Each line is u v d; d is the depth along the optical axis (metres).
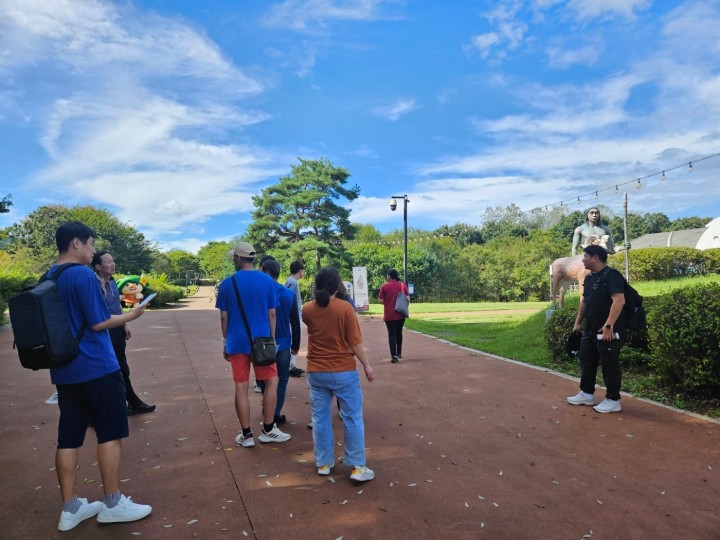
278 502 3.38
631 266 18.64
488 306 26.23
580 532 2.96
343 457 4.04
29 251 40.31
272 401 4.49
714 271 18.52
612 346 5.23
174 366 8.45
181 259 84.88
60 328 2.89
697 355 5.46
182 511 3.26
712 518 3.10
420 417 5.27
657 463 3.93
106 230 50.09
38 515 3.25
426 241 40.72
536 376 7.18
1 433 4.90
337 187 33.31
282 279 26.98
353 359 3.80
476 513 3.19
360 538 2.91
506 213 66.00
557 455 4.14
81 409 3.13
